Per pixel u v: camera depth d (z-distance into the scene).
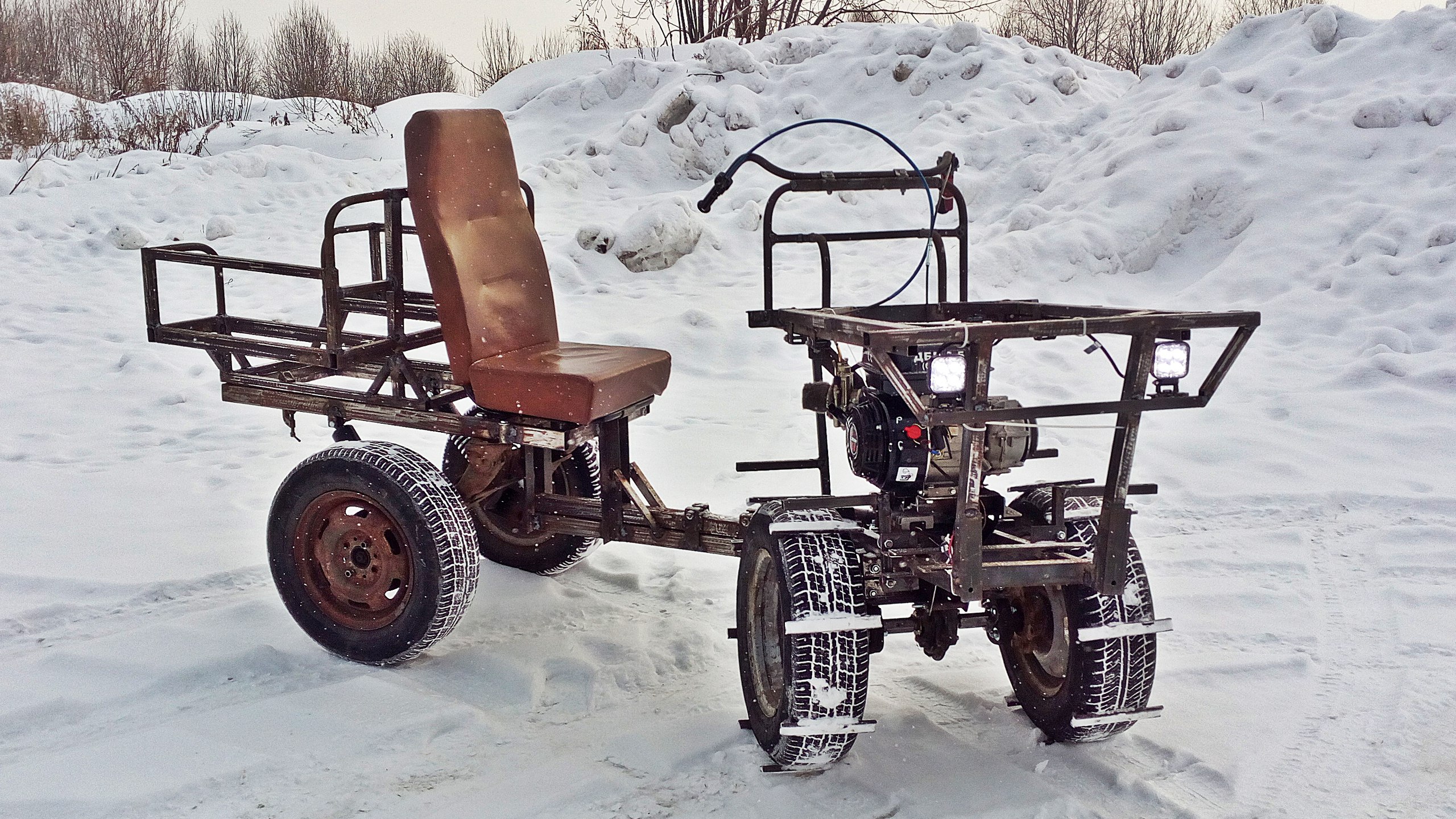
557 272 10.83
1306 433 6.54
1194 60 12.94
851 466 3.39
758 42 17.95
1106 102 14.05
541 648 4.09
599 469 4.12
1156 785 3.18
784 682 3.14
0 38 26.86
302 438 6.92
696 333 8.95
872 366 3.43
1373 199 9.56
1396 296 8.43
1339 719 3.54
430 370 4.68
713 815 3.03
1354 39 11.70
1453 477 5.77
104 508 5.58
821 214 12.58
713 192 3.65
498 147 4.27
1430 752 3.33
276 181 14.83
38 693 3.66
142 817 3.00
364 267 11.49
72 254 12.02
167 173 14.69
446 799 3.09
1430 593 4.45
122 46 26.56
